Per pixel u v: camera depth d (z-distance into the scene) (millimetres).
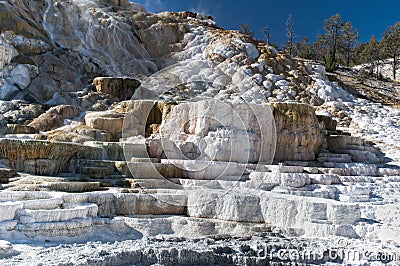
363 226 7672
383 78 39000
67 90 16422
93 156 10508
